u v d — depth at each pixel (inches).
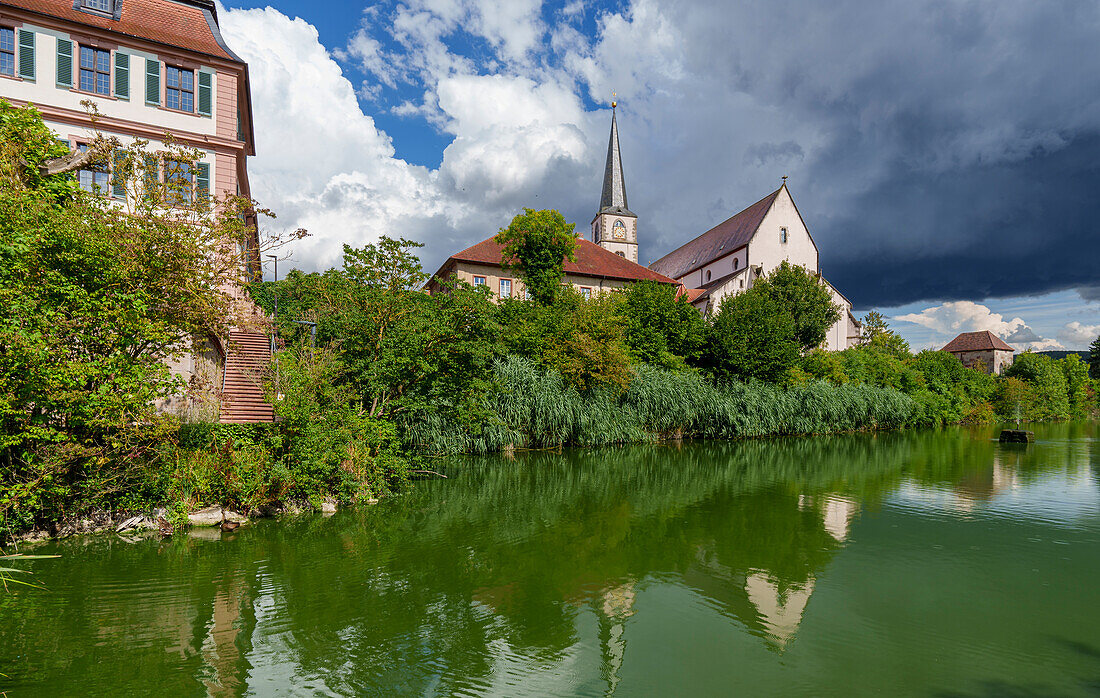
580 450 922.7
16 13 742.5
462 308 666.8
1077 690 220.8
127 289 397.7
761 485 653.9
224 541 407.2
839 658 246.5
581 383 961.5
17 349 321.7
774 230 2209.6
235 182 860.0
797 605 306.8
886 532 454.6
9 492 354.0
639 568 363.9
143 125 792.9
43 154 420.8
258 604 297.4
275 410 498.6
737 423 1144.8
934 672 234.8
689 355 1251.8
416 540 418.3
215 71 853.2
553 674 230.1
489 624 278.4
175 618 279.1
